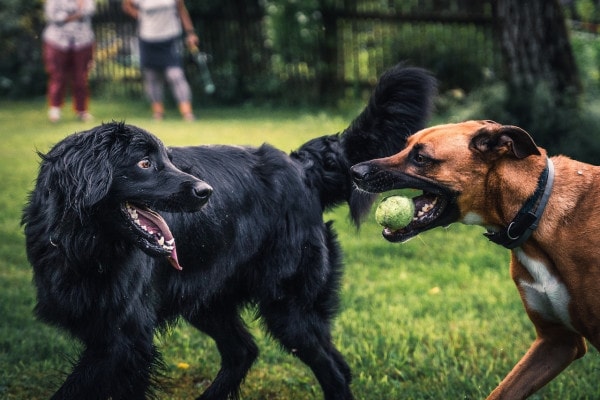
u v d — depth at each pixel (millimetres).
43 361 5660
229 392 5297
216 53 18297
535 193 4270
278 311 4938
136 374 4367
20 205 9602
